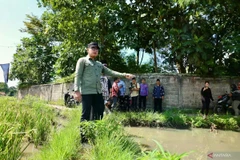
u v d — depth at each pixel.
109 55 13.61
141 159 1.52
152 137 4.90
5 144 2.11
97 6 11.27
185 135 5.45
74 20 11.59
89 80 3.62
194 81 10.96
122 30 11.17
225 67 11.23
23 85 27.16
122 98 9.47
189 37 10.24
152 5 12.29
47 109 5.73
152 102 11.23
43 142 3.37
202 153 3.54
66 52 13.02
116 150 2.37
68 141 2.82
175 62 12.56
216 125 6.74
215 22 11.30
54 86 17.62
